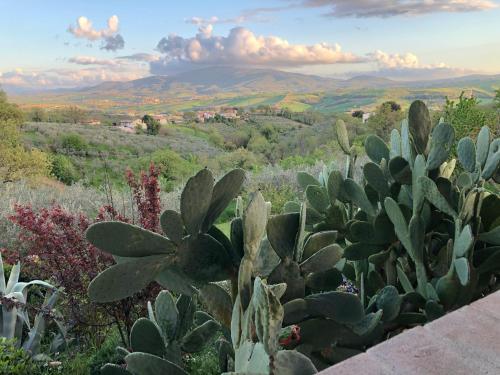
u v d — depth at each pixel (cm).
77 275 396
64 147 3981
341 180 252
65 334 415
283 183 1239
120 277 158
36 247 398
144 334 217
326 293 176
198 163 3150
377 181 238
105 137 4775
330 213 254
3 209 840
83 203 939
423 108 231
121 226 152
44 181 2556
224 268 169
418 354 123
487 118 821
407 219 238
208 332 219
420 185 213
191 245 162
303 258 185
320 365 189
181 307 223
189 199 154
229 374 147
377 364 120
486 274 223
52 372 366
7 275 538
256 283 128
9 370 327
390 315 201
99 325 402
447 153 214
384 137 3334
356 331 180
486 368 118
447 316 141
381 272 254
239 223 173
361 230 239
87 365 359
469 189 224
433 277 232
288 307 170
